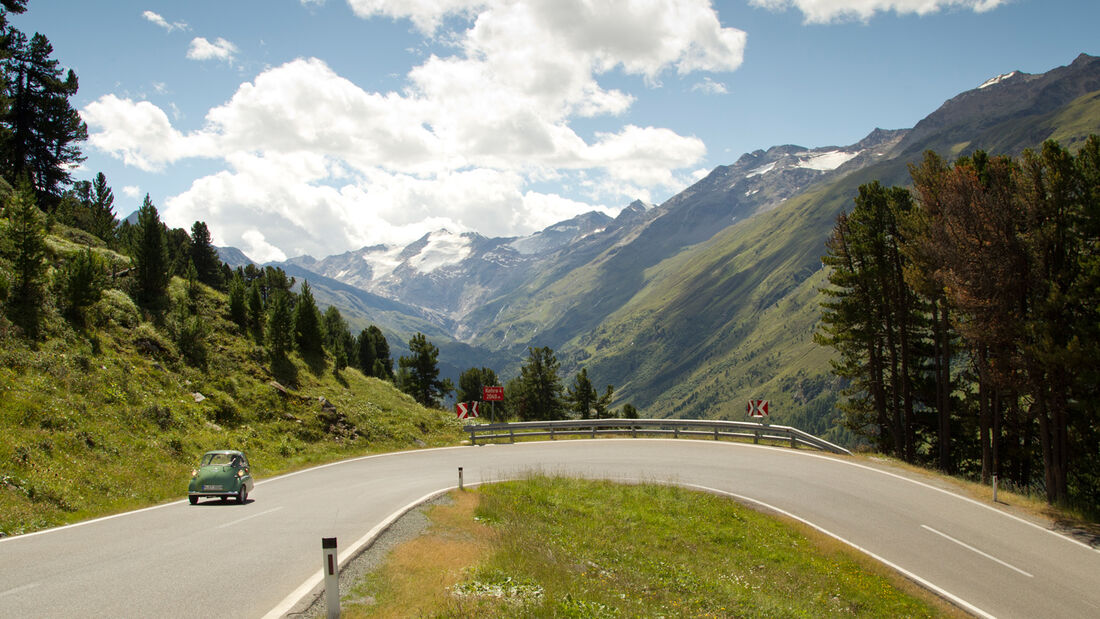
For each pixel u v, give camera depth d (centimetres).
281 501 2048
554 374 8388
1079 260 2742
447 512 1909
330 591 909
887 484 2881
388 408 4541
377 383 5125
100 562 1167
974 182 2942
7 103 4428
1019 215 2869
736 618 1363
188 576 1097
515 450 3753
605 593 1259
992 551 2073
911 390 4216
